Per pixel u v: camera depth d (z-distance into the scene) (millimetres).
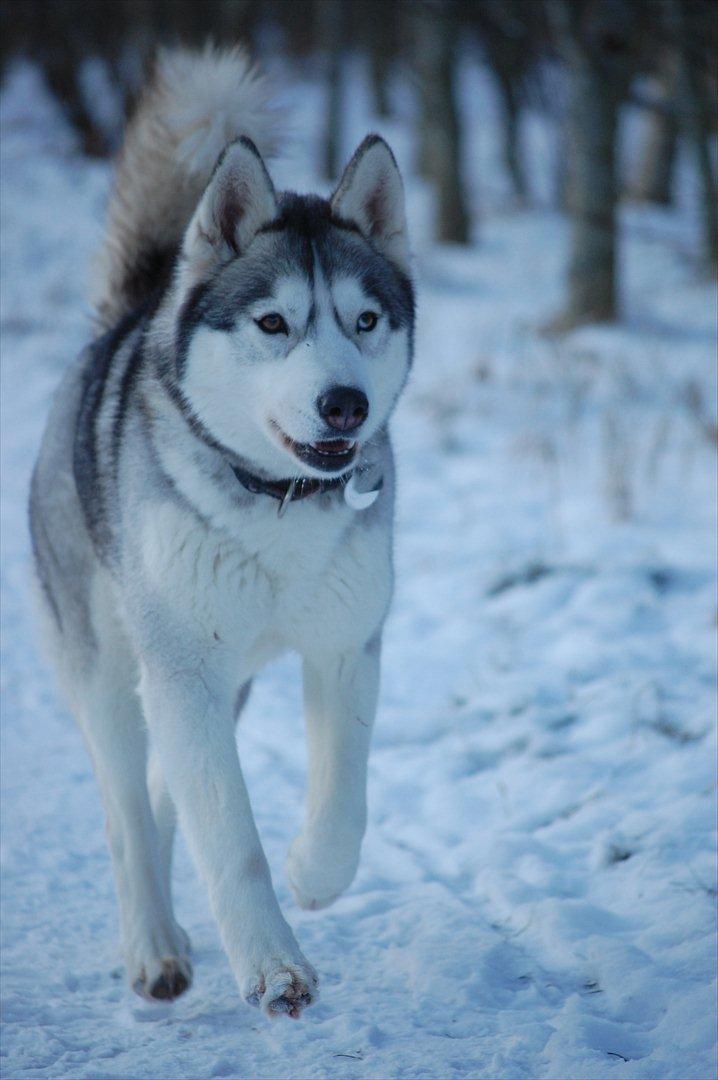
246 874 4352
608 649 8219
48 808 6578
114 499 5098
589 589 9227
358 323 4828
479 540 10742
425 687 8195
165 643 4793
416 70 33531
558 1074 3967
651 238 27094
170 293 5098
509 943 5059
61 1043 4352
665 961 4715
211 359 4727
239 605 4816
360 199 5094
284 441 4574
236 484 4715
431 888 5676
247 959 4168
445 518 11438
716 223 24484
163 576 4762
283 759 7363
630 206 31672
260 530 4723
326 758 5012
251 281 4742
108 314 6418
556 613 9023
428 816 6598
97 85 37625
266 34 48688
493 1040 4254
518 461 12758
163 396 4926
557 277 23297
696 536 10234
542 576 9672
